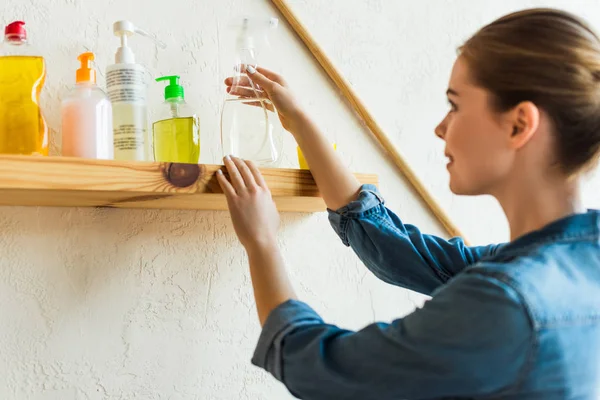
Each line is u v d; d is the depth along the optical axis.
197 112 1.06
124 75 0.91
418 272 0.96
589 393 0.68
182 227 1.04
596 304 0.68
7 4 0.94
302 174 0.96
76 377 0.94
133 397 0.98
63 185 0.77
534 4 1.45
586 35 0.70
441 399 0.69
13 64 0.85
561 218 0.71
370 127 1.21
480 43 0.74
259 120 1.00
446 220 1.28
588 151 0.70
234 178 0.88
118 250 0.99
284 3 1.14
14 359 0.91
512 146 0.71
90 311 0.96
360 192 0.99
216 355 1.05
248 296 1.08
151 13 1.04
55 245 0.95
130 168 0.81
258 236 0.85
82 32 0.98
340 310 1.17
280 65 1.14
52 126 0.95
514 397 0.64
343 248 1.19
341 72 1.19
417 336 0.66
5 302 0.91
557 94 0.68
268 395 1.09
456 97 0.77
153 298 1.01
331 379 0.69
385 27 1.26
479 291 0.64
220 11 1.10
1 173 0.73
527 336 0.63
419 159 1.28
